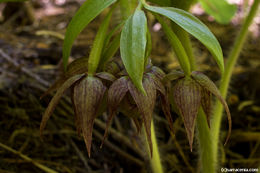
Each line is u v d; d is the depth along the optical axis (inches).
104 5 7.3
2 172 9.9
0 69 13.1
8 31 16.9
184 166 11.1
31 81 12.4
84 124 7.3
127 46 6.9
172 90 7.8
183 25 7.2
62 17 18.8
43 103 11.7
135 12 7.1
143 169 10.8
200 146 8.7
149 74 7.4
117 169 10.8
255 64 14.1
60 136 11.1
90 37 15.8
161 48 14.4
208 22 15.6
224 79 9.6
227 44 14.7
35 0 21.0
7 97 11.8
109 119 7.2
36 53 14.5
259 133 11.5
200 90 7.5
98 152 11.0
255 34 15.3
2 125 11.1
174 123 11.8
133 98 7.1
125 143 11.3
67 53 7.7
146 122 7.1
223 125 12.2
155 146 9.3
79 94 7.3
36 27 17.6
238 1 18.1
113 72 7.7
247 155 11.5
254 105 12.8
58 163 10.6
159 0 8.1
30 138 10.9
